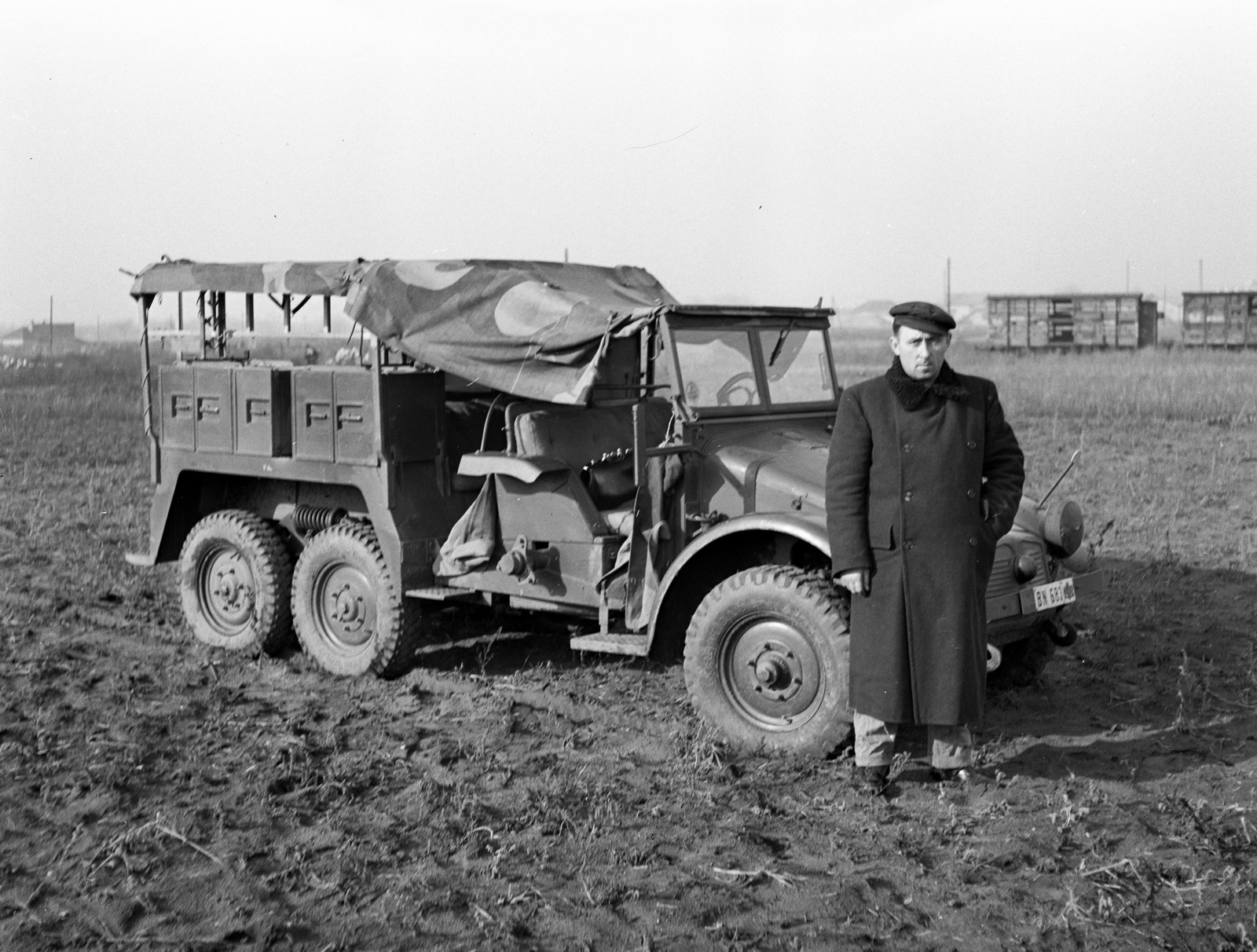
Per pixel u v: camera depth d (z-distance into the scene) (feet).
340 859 15.14
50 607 28.02
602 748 19.12
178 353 27.12
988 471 16.87
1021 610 19.51
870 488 16.46
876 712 16.38
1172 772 17.75
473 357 21.33
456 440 23.88
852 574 16.38
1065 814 15.83
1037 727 19.90
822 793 17.08
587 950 12.98
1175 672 22.49
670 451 19.53
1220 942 12.85
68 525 38.27
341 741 19.53
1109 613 26.63
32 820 16.34
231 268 24.23
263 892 14.32
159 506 26.32
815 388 23.53
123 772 17.78
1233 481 43.45
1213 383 72.69
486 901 14.05
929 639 16.20
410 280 22.26
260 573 24.52
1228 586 28.96
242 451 24.59
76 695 21.74
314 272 23.02
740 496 19.86
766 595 18.25
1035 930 13.25
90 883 14.55
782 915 13.70
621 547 20.83
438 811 16.53
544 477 21.52
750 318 22.08
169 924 13.66
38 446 56.59
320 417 23.35
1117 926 13.23
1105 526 28.96
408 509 22.75
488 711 20.98
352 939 13.25
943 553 16.15
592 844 15.47
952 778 17.47
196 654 24.80
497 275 21.83
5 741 19.17
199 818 16.37
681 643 20.45
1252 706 20.57
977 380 16.70
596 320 20.33
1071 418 63.10
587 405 22.57
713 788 17.22
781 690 18.38
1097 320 122.21
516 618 26.68
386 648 22.74
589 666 23.62
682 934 13.29
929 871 14.69
